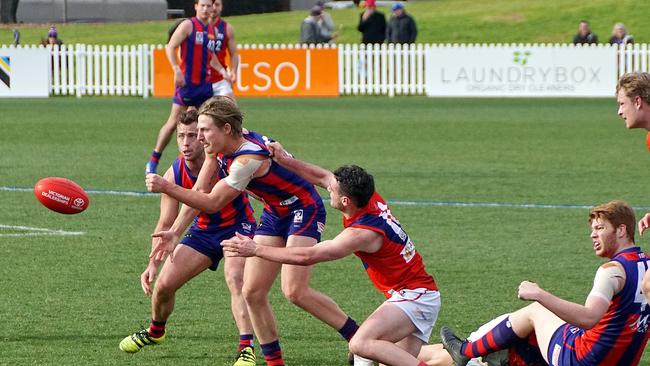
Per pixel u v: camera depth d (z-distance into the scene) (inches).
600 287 748.6
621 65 3956.7
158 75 4057.6
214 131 872.3
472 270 1274.6
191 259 943.7
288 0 7091.5
